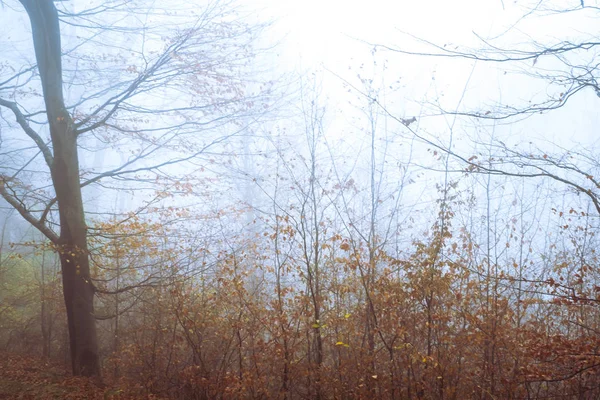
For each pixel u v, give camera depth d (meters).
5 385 9.54
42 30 12.69
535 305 9.14
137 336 10.75
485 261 9.08
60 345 14.20
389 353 8.51
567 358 7.01
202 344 9.48
